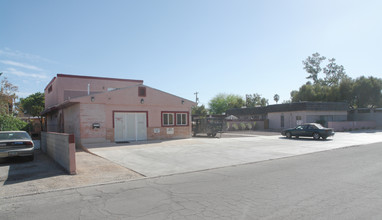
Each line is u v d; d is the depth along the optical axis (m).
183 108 22.06
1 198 6.35
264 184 7.25
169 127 21.14
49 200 6.16
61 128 21.97
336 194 6.15
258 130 38.88
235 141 20.61
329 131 21.81
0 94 24.83
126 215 5.02
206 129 25.38
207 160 11.90
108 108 18.11
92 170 9.74
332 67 58.75
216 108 72.25
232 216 4.84
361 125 37.47
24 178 8.55
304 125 23.11
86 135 17.11
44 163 11.52
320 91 47.91
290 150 15.38
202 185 7.33
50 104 28.67
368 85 42.12
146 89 19.97
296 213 4.93
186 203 5.68
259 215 4.86
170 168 10.09
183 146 17.00
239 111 49.03
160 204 5.66
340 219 4.60
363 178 7.82
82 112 17.05
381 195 6.04
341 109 38.28
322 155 13.36
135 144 17.56
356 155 13.09
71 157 9.11
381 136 25.81
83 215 5.07
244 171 9.34
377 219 4.58
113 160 11.91
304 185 7.04
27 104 44.19
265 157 12.74
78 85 25.52
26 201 6.11
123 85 27.92
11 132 12.72
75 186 7.46
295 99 51.81
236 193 6.39
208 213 5.03
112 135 18.20
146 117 19.95
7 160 12.42
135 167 10.30
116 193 6.67
